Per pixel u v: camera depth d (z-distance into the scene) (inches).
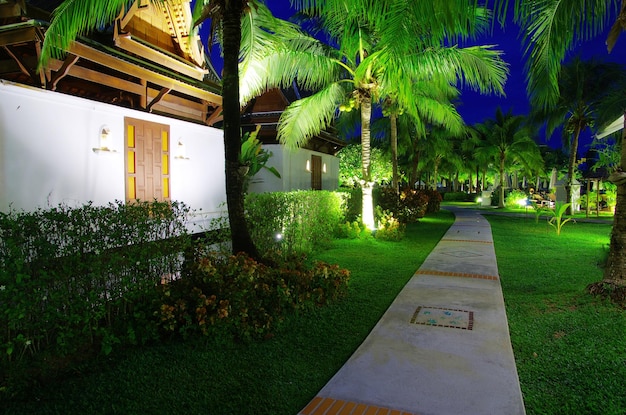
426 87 553.3
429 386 139.3
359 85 488.4
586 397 132.0
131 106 447.5
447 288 267.1
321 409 125.6
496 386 139.3
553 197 1170.6
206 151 397.1
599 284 227.6
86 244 157.2
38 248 143.9
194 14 314.7
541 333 185.8
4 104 227.9
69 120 264.5
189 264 199.3
